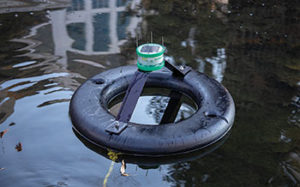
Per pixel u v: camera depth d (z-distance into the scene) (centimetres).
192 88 306
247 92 320
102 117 257
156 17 504
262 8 564
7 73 336
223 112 265
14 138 251
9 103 290
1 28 443
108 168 225
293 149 247
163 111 295
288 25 492
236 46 416
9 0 554
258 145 251
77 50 392
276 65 374
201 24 482
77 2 562
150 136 238
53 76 334
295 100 311
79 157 234
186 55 385
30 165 224
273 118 284
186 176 221
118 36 434
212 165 231
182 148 238
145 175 221
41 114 279
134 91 262
